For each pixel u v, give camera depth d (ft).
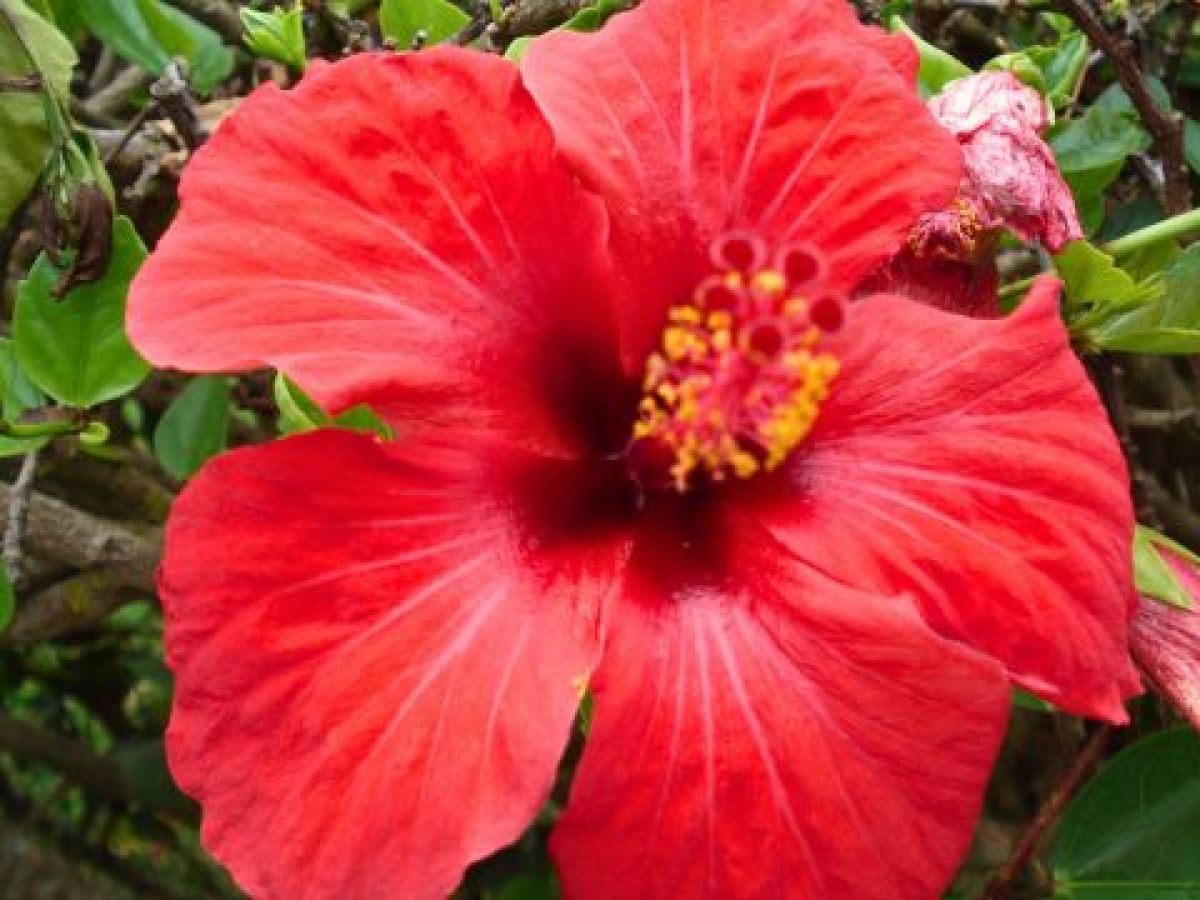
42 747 1.69
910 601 0.66
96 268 0.82
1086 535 0.66
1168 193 0.91
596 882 0.64
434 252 0.68
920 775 0.65
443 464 0.69
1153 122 0.90
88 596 1.19
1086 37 0.93
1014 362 0.68
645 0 0.72
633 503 0.73
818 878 0.65
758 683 0.67
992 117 0.77
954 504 0.67
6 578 0.90
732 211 0.71
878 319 0.71
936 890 0.65
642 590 0.70
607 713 0.65
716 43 0.71
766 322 0.67
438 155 0.68
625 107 0.70
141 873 1.96
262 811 0.64
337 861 0.63
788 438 0.68
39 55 0.82
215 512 0.65
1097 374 1.01
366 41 0.98
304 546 0.65
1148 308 0.83
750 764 0.66
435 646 0.66
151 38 1.06
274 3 1.10
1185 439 1.25
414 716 0.64
